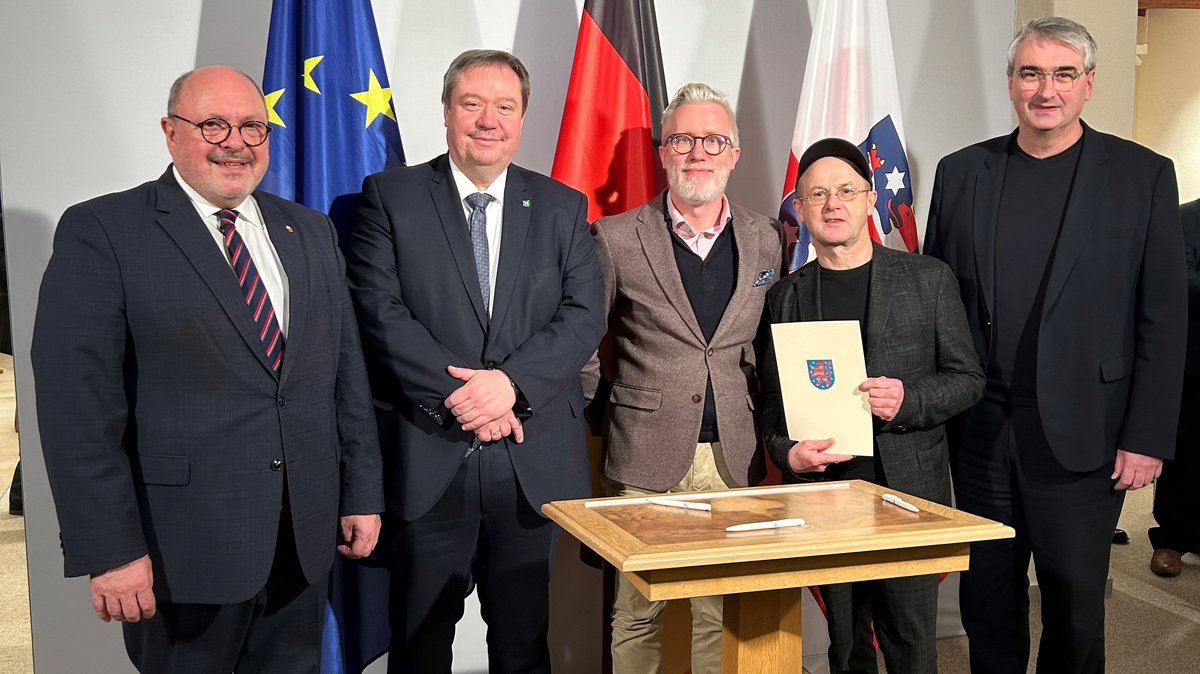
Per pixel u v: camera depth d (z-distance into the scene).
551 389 2.05
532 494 2.11
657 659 2.45
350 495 1.98
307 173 2.43
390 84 2.73
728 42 2.97
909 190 2.82
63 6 2.50
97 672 2.61
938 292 2.19
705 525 1.53
